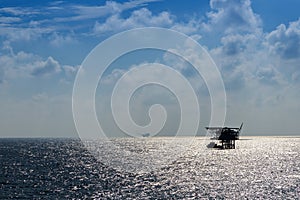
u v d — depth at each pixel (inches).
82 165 6328.7
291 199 3412.9
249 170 5659.5
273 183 4306.1
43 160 7249.0
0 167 5940.0
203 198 3469.5
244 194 3641.7
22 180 4522.6
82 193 3718.0
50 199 3452.3
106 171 5502.0
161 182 4411.9
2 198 3489.2
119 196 3567.9
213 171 5541.3
